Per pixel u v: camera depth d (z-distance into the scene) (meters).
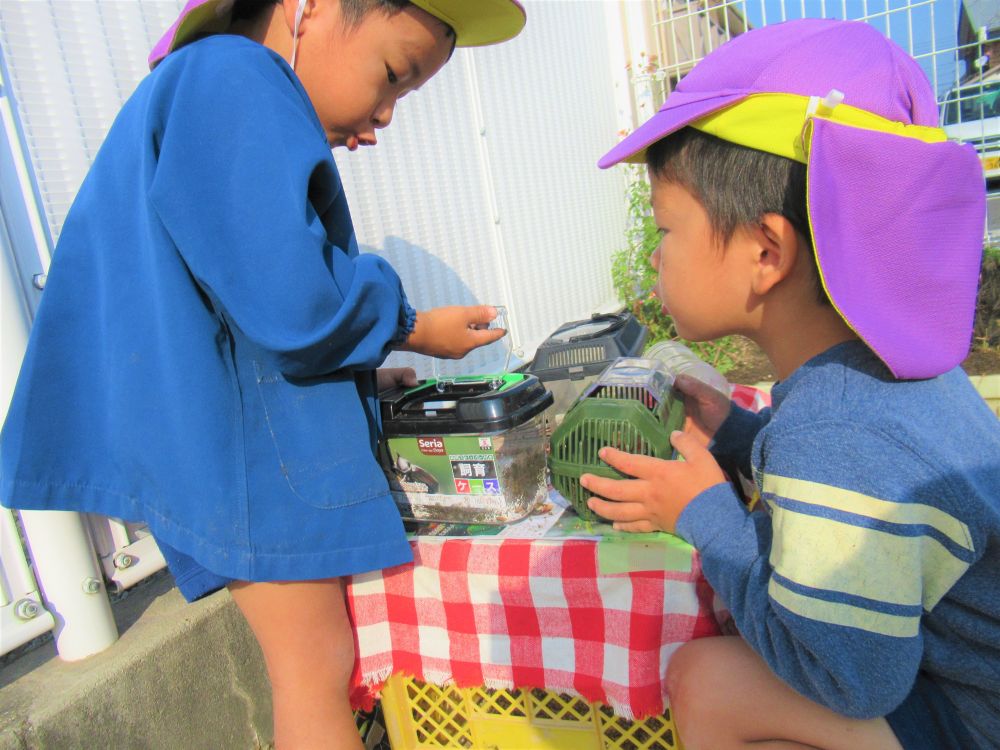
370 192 2.71
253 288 1.10
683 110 1.01
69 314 1.28
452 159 3.19
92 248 1.27
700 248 1.04
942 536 0.89
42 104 1.71
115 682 1.55
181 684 1.68
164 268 1.15
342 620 1.31
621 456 1.17
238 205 1.11
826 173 0.88
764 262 1.00
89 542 1.61
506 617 1.27
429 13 1.31
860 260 0.89
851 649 0.87
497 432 1.27
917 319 0.91
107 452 1.28
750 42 1.03
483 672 1.31
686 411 1.47
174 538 1.20
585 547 1.20
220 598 1.81
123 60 1.89
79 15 1.79
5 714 1.44
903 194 0.88
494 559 1.25
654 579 1.17
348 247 1.39
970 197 0.92
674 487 1.12
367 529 1.24
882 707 0.90
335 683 1.29
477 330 1.52
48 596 1.56
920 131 0.95
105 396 1.27
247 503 1.17
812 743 1.04
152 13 1.97
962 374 1.07
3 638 1.49
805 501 0.89
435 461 1.34
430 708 1.47
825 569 0.87
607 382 1.36
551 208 4.00
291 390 1.22
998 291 3.77
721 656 1.10
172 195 1.11
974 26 3.97
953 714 1.03
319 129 1.29
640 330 2.10
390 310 1.23
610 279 4.68
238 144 1.12
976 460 0.93
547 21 4.03
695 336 1.12
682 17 4.66
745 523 1.05
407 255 2.89
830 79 0.94
